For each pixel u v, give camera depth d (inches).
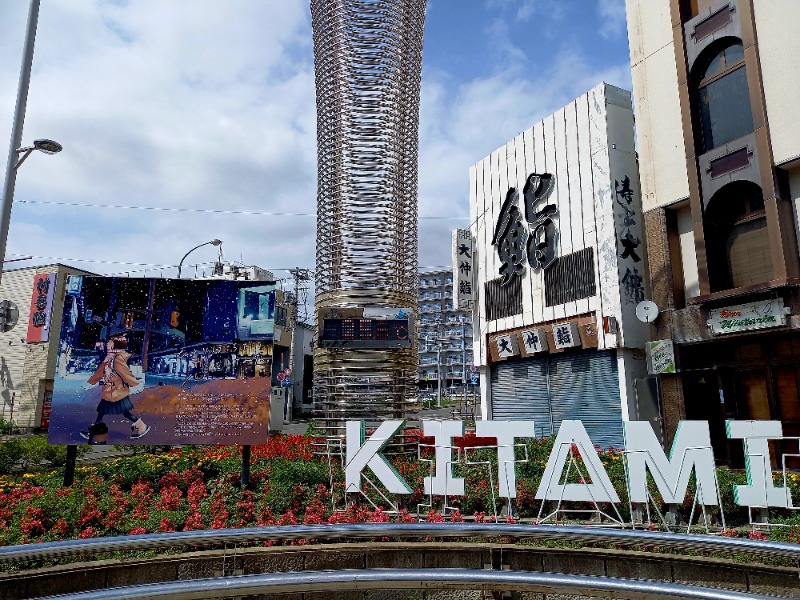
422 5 599.2
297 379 2234.3
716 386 615.8
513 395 895.7
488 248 961.5
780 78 551.2
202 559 272.4
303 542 295.1
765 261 569.3
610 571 270.8
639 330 713.6
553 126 834.2
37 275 1526.8
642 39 695.1
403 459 489.7
